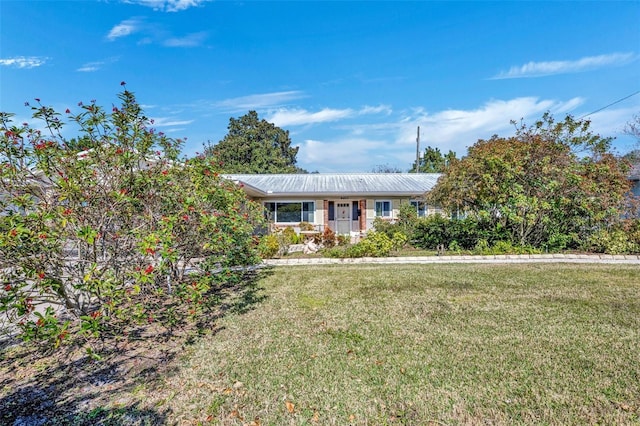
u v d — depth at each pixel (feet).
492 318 17.01
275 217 59.72
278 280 26.61
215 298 19.99
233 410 9.83
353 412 9.68
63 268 13.60
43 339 11.54
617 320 16.48
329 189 59.26
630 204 37.91
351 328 15.97
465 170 39.14
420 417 9.41
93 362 12.82
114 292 12.26
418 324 16.34
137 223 15.72
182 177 19.24
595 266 30.55
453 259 35.24
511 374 11.54
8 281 11.49
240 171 111.75
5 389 11.07
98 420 9.40
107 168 14.79
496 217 39.68
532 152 37.63
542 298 20.43
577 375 11.41
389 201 60.34
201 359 12.95
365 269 30.73
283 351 13.57
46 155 13.07
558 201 36.35
